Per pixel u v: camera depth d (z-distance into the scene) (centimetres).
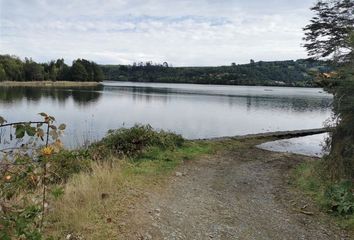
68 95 5419
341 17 1520
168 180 761
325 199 630
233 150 1243
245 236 491
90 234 434
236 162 1029
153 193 649
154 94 6144
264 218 563
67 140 1537
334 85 829
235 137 1638
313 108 3856
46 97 4875
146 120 2603
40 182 338
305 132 1900
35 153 338
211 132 2108
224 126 2372
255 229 517
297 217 571
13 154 331
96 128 2119
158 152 1027
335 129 809
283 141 1631
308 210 604
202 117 2855
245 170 922
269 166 991
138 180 723
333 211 589
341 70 795
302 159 1117
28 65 10294
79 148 1010
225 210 591
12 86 8369
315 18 1567
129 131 1078
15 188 332
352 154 737
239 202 639
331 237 498
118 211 521
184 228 501
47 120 324
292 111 3516
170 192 671
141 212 536
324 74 841
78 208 492
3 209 302
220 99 5128
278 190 731
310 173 821
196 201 629
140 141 1058
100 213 502
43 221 375
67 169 702
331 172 754
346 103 764
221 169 921
